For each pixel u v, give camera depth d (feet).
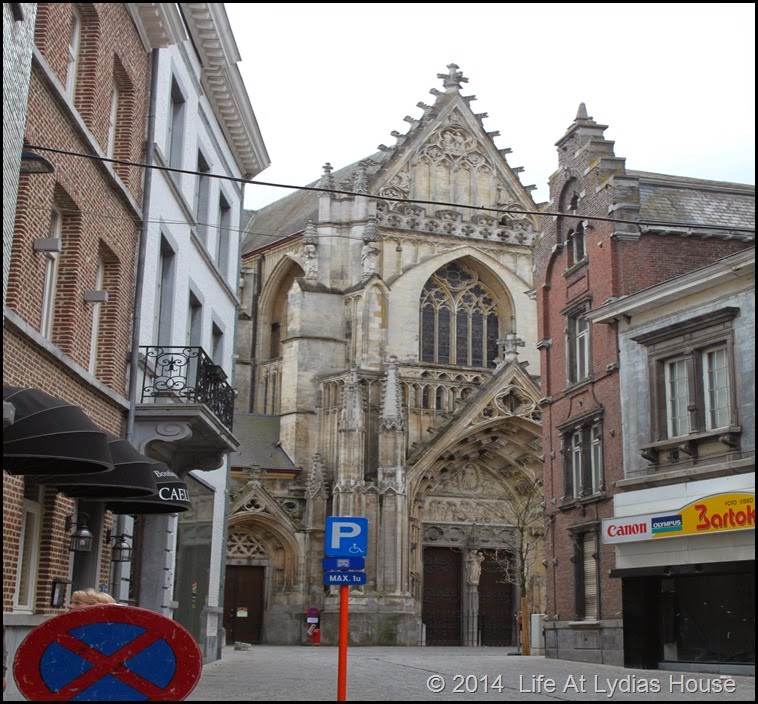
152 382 85.66
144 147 82.17
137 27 79.56
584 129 124.16
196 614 104.32
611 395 111.24
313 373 204.23
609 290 113.19
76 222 67.51
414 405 199.62
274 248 235.20
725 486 90.74
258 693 61.31
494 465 203.72
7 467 55.11
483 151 223.92
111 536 75.20
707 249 116.06
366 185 213.87
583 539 117.91
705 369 97.86
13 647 56.59
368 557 184.24
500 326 218.38
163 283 90.84
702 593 94.58
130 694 25.14
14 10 50.03
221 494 115.55
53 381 62.85
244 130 119.24
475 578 197.67
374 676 81.66
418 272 211.41
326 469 198.29
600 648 108.99
